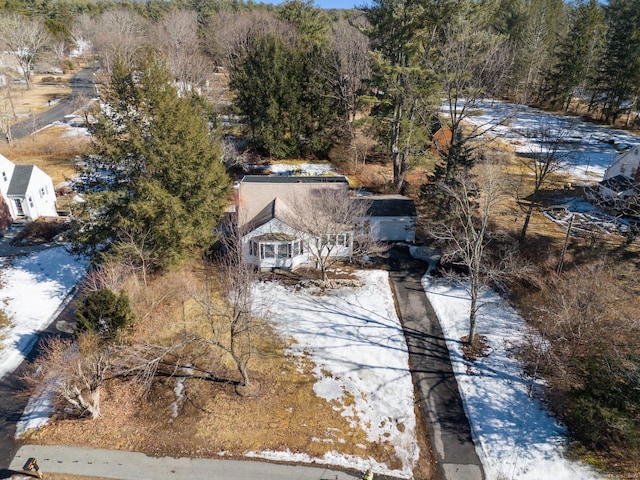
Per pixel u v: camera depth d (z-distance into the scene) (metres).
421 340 24.17
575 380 20.27
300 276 29.38
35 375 21.28
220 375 21.42
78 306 20.97
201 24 91.50
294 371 21.78
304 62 47.19
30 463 16.47
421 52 34.66
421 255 32.03
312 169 46.78
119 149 24.67
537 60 65.62
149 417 19.27
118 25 82.44
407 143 37.72
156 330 23.70
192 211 26.14
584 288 22.88
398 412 19.86
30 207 34.91
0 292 27.06
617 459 17.67
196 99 42.16
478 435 18.92
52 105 69.88
